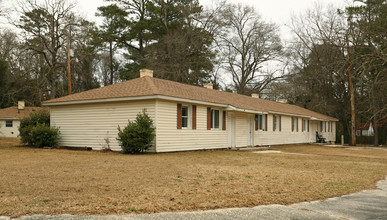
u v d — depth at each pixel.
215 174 10.83
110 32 43.47
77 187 8.09
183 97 18.72
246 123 26.33
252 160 15.84
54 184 8.39
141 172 10.71
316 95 47.38
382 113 38.84
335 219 6.21
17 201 6.62
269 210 6.68
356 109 43.72
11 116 40.72
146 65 42.44
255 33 47.97
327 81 45.75
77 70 39.28
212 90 27.22
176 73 41.56
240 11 48.03
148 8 42.53
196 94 21.61
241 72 49.47
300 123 36.38
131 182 8.93
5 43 41.00
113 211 6.18
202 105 20.92
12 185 8.19
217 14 45.03
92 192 7.58
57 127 21.28
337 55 43.50
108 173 10.35
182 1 45.03
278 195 7.98
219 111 22.91
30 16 35.47
